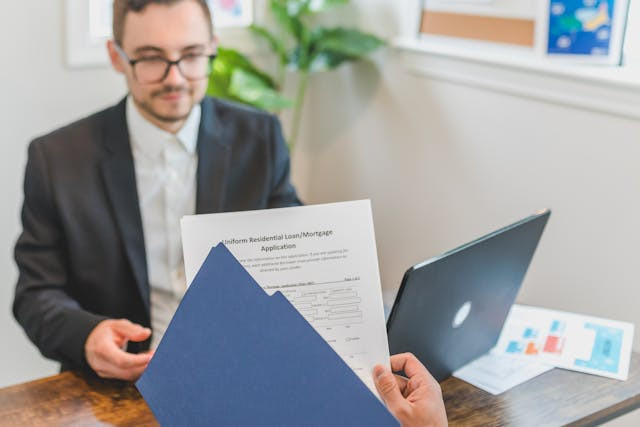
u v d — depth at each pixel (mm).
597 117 2260
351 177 3209
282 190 2076
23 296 1819
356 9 3076
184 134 1921
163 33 1775
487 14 2549
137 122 1895
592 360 1666
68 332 1658
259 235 1294
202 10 1839
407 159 2936
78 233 1854
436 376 1571
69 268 1904
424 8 2783
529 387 1568
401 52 2871
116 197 1874
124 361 1548
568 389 1562
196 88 1854
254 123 2043
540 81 2387
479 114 2619
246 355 1147
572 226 2387
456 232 2785
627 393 1553
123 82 2889
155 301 1946
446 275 1406
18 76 2676
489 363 1661
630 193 2209
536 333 1779
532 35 2422
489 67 2535
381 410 1105
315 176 3402
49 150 1880
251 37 3137
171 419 1228
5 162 2723
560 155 2383
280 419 1151
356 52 2844
